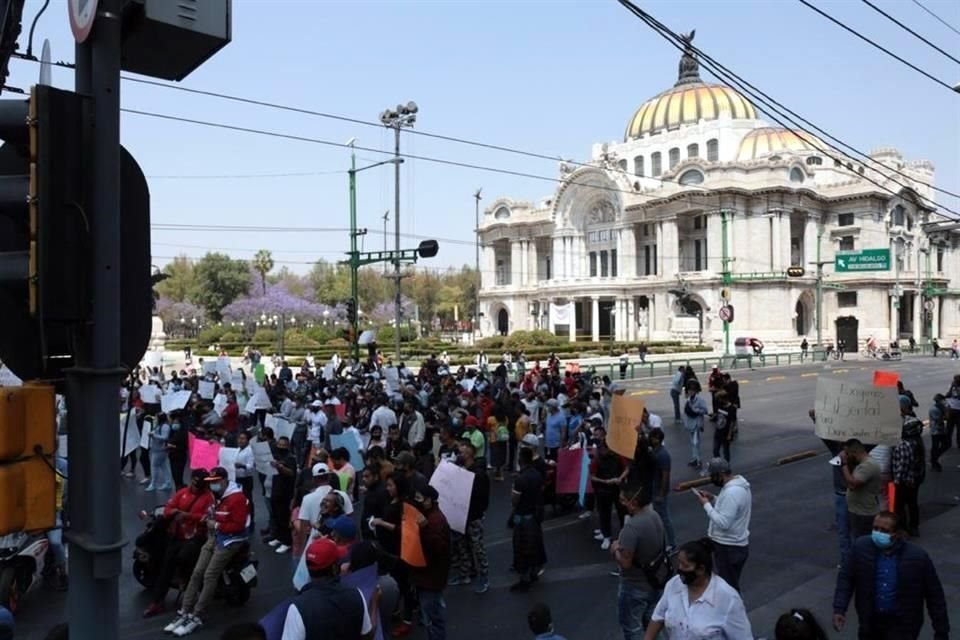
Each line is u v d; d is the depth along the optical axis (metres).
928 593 6.39
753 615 9.38
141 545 10.52
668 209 84.00
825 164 93.00
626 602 7.62
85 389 3.60
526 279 105.19
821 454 21.77
